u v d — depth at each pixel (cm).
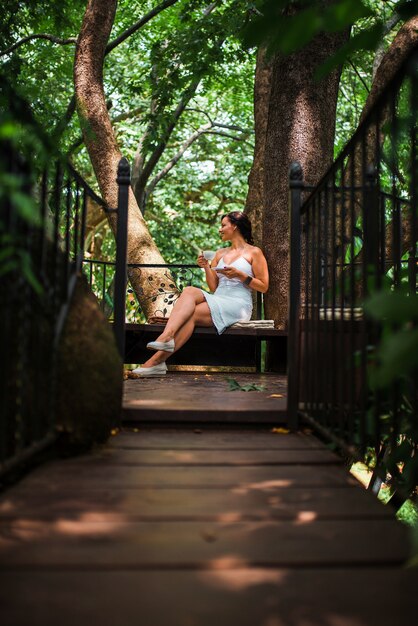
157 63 877
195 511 175
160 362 472
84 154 1340
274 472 221
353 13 99
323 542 152
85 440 239
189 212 1491
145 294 671
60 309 240
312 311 306
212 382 438
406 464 275
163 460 234
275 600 120
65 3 886
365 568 137
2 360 183
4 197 171
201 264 516
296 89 592
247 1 691
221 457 240
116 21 1142
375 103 220
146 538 153
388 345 86
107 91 1265
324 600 120
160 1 1127
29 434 219
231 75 1202
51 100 923
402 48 568
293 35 102
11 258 183
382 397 278
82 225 321
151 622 109
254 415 297
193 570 134
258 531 160
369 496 193
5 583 126
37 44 1045
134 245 695
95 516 169
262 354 707
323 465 233
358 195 523
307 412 303
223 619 111
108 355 251
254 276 509
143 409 294
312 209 325
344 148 264
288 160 589
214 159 1502
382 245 326
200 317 485
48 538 151
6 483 212
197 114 1473
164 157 1443
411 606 117
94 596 120
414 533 122
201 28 848
